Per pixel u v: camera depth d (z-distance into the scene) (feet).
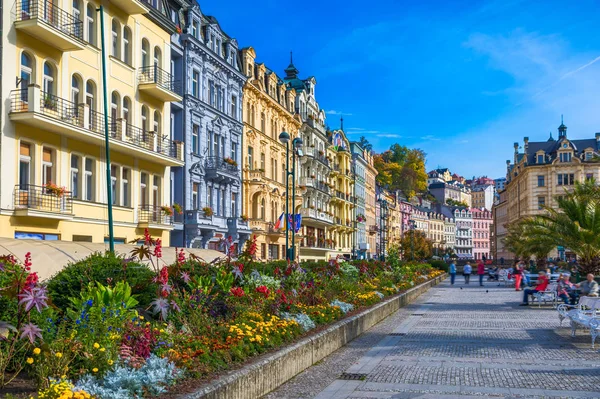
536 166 308.81
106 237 87.71
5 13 70.54
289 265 60.64
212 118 129.90
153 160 100.01
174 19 116.67
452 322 62.69
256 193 154.61
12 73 71.31
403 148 567.18
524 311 74.95
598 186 97.35
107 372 22.41
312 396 29.84
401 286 98.43
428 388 30.99
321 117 229.66
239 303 40.11
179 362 26.16
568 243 95.76
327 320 47.29
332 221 224.94
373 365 38.01
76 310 29.17
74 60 81.87
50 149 78.38
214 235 126.21
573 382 32.19
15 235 71.00
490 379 33.04
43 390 19.75
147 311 32.99
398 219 444.14
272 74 170.40
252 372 28.43
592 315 50.24
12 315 23.84
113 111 91.45
